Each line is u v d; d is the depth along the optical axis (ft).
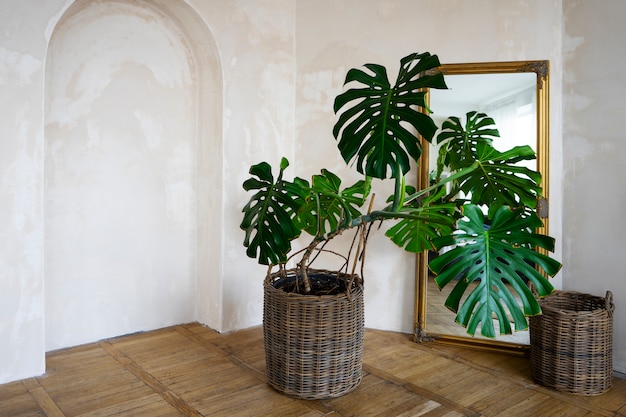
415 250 9.78
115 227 10.24
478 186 9.12
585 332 7.79
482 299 6.54
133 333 10.64
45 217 9.27
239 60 10.73
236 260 10.91
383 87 7.01
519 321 6.38
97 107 9.85
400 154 6.53
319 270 8.98
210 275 11.04
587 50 9.25
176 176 11.14
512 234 6.80
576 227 9.46
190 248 11.48
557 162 9.66
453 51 10.21
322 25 11.44
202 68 11.07
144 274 10.73
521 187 8.65
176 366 8.83
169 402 7.39
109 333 10.29
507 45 9.86
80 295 9.84
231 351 9.63
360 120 6.96
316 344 7.45
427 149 10.32
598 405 7.50
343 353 7.63
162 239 10.98
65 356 9.23
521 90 9.78
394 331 10.94
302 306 7.43
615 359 8.95
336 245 11.48
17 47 7.79
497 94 9.91
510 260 6.65
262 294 11.51
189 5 9.85
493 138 9.93
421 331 10.25
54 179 9.36
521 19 9.78
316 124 11.59
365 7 10.95
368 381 8.29
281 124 11.64
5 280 7.86
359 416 7.04
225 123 10.53
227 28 10.48
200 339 10.32
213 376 8.41
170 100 10.95
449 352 9.73
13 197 7.86
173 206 11.13
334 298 7.51
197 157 11.43
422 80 6.59
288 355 7.57
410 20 10.55
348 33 11.14
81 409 7.13
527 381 8.37
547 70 9.55
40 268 8.21
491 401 7.58
